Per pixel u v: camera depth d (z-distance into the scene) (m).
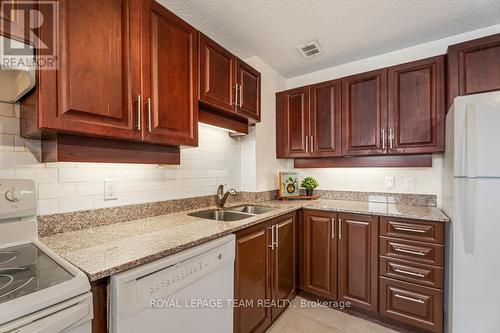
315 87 2.40
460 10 1.67
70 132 0.97
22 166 1.10
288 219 2.01
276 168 2.68
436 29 1.91
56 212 1.20
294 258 2.11
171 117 1.33
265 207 2.08
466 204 1.38
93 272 0.77
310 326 1.81
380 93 2.07
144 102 1.19
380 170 2.38
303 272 2.17
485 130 1.33
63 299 0.66
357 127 2.17
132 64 1.14
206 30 1.92
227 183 2.29
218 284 1.24
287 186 2.60
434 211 1.85
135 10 1.16
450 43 2.03
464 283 1.39
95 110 1.00
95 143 1.15
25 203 1.04
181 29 1.41
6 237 1.00
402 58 2.24
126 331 0.84
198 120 1.60
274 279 1.79
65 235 1.18
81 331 0.71
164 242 1.08
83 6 0.97
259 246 1.61
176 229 1.30
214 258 1.21
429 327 1.64
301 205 2.18
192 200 1.93
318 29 1.91
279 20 1.79
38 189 1.14
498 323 1.31
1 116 1.04
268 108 2.56
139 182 1.58
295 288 2.14
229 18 1.77
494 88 1.58
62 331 0.66
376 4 1.61
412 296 1.70
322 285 2.07
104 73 1.04
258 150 2.41
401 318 1.74
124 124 1.11
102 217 1.37
